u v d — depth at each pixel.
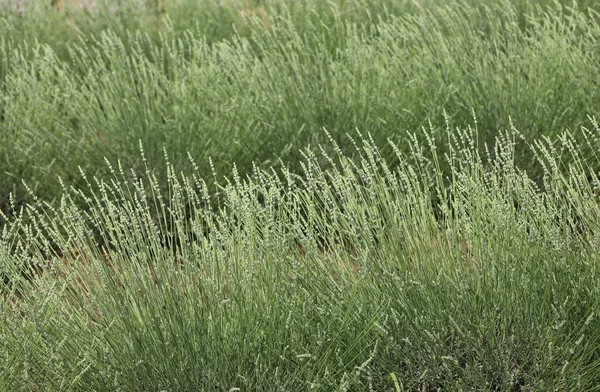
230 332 5.19
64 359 5.24
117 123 8.75
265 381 5.12
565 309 5.15
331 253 5.85
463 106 8.61
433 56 9.35
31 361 5.16
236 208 6.01
